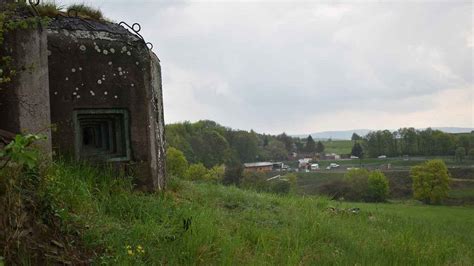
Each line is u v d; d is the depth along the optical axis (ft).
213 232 18.49
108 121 24.18
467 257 23.85
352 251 20.72
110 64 23.70
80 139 23.66
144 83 24.45
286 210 28.17
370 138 311.06
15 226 12.88
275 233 21.47
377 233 25.79
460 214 77.82
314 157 308.81
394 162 268.62
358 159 295.89
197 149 163.73
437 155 283.79
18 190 13.64
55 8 24.40
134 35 24.82
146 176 24.08
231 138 204.03
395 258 20.30
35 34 18.76
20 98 18.33
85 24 23.89
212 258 16.74
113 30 24.43
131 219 18.94
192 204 23.20
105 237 15.39
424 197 181.98
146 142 24.29
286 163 257.75
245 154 205.77
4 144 15.33
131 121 24.02
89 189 20.02
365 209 40.42
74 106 22.90
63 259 13.43
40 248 13.19
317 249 20.06
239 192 31.40
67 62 22.85
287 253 18.47
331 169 248.93
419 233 28.27
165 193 24.40
